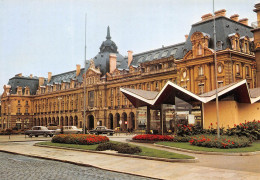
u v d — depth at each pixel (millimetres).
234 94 32906
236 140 24406
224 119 32812
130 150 21141
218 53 56844
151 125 37250
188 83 61812
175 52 77000
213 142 24016
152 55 84250
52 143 30562
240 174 14172
